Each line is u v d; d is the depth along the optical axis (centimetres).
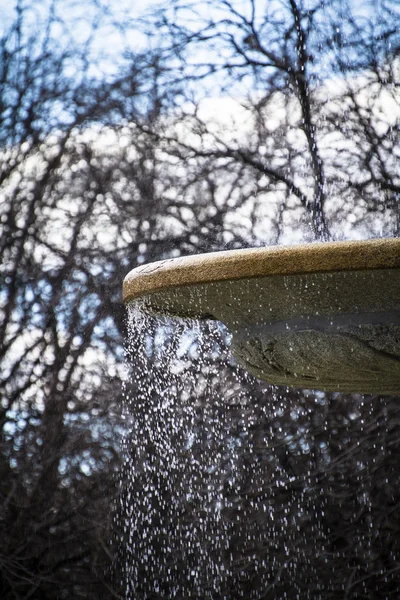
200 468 450
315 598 432
